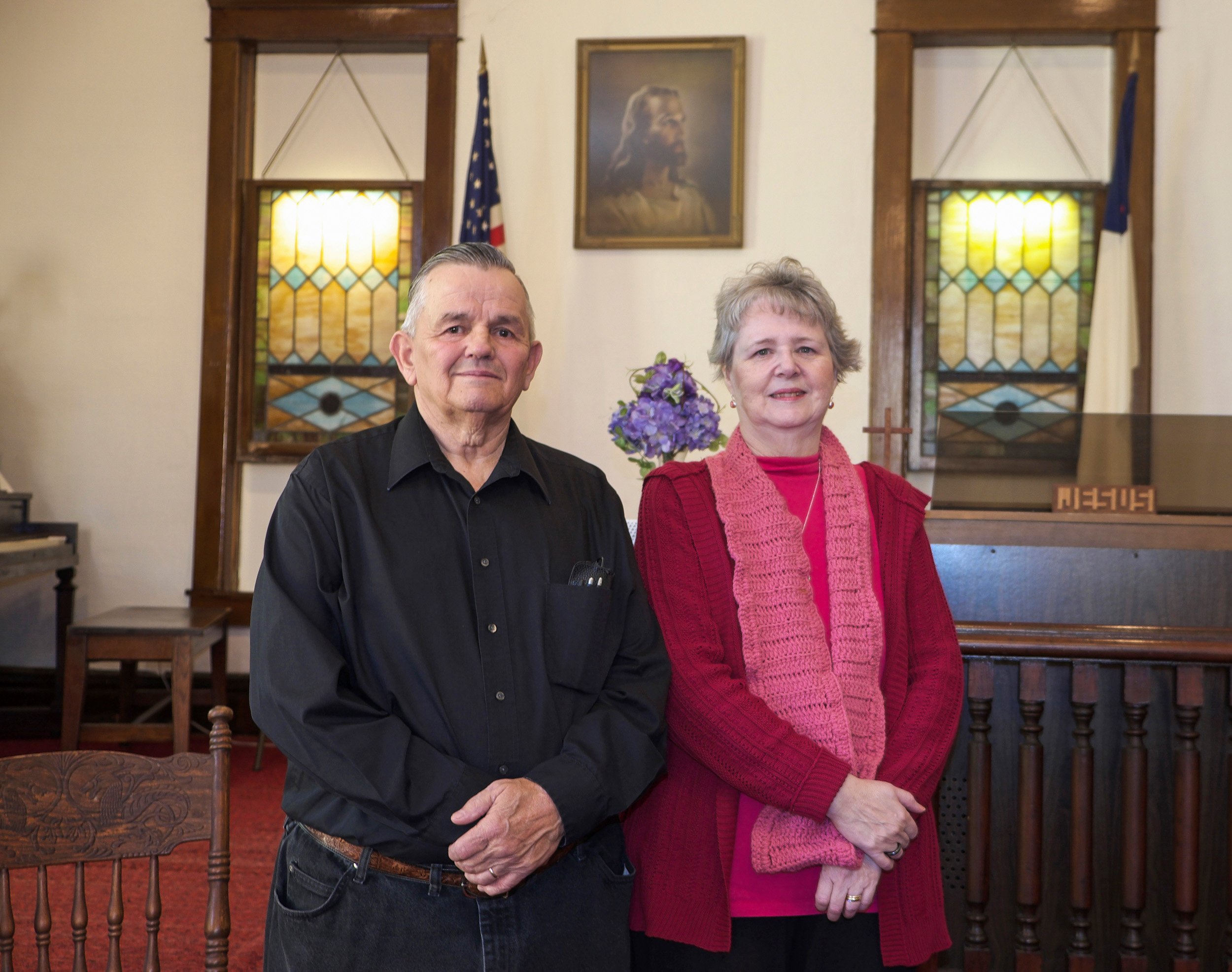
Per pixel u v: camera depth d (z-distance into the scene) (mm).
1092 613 2430
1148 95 5105
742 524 1754
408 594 1526
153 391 5449
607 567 1676
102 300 5465
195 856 3311
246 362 5496
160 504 5430
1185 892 2092
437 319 1617
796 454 1858
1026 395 5301
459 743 1482
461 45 5379
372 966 1436
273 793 4074
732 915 1642
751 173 5273
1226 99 5109
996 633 2105
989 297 5324
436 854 1403
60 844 1360
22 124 5496
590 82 5316
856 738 1652
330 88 5547
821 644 1694
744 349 1812
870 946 1647
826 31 5254
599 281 5320
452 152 5352
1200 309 5102
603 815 1467
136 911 2879
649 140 5285
